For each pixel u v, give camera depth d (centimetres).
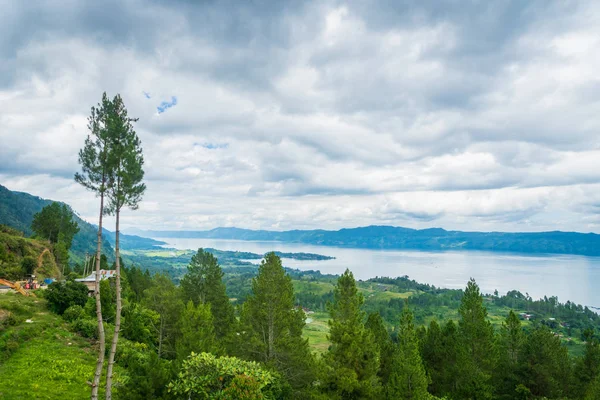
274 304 3959
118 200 2686
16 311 4131
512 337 4641
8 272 6669
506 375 4309
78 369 3189
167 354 4859
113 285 6800
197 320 3709
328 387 2903
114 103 2764
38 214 10638
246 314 4116
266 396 2678
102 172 2677
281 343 3816
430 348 4719
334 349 3055
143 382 2355
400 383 3078
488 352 4241
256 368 2638
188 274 6384
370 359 2938
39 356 3272
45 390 2702
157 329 5091
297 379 3697
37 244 9350
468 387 3775
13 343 3300
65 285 4894
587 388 4109
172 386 2383
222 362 2544
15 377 2803
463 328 4503
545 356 4075
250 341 3903
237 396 2278
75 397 2720
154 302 5334
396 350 3841
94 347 3875
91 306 4894
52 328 3997
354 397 2836
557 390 3959
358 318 3200
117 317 2597
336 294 3303
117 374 3306
